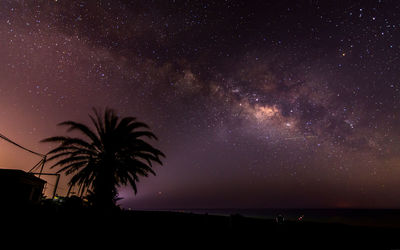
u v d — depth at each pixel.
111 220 9.55
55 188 19.23
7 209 8.34
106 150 19.48
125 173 19.44
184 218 11.75
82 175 18.33
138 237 8.10
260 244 8.28
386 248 7.75
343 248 7.84
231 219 10.71
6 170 16.86
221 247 7.82
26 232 6.81
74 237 7.15
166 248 7.30
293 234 9.39
